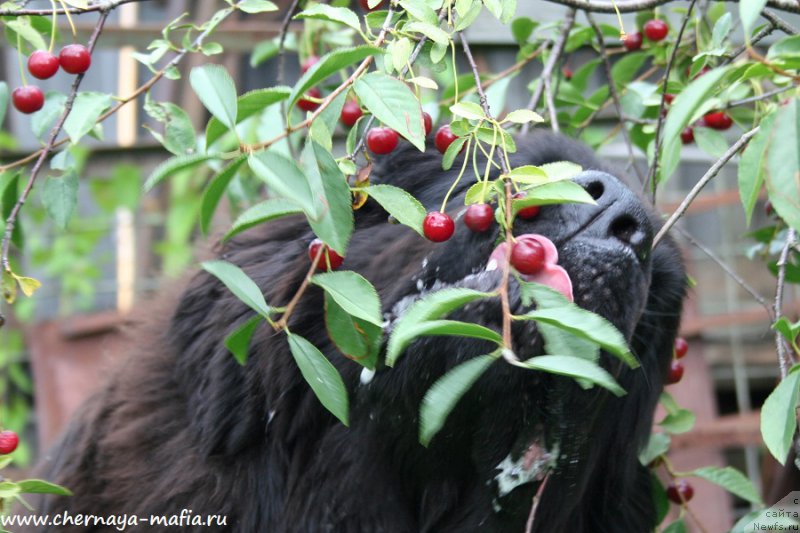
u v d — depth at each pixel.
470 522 4.59
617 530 5.17
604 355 4.09
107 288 9.80
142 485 4.84
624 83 5.78
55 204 4.21
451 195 4.62
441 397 3.02
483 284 3.91
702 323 8.85
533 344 3.88
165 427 4.86
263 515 4.60
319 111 3.36
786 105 2.74
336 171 3.22
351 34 5.68
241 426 4.54
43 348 9.12
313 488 4.57
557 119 5.77
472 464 4.47
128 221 9.44
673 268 4.67
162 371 4.97
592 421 4.38
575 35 5.66
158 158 8.81
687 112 2.79
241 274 3.39
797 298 8.12
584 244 3.85
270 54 6.32
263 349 4.43
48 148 3.77
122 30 7.80
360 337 3.44
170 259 8.76
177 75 4.22
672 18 6.77
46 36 4.52
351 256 4.52
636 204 3.91
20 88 3.89
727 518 8.40
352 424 4.44
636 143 5.70
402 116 3.24
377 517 4.61
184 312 4.78
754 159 2.92
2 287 3.77
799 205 2.69
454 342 4.05
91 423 5.21
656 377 4.84
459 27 3.75
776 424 3.32
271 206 3.32
